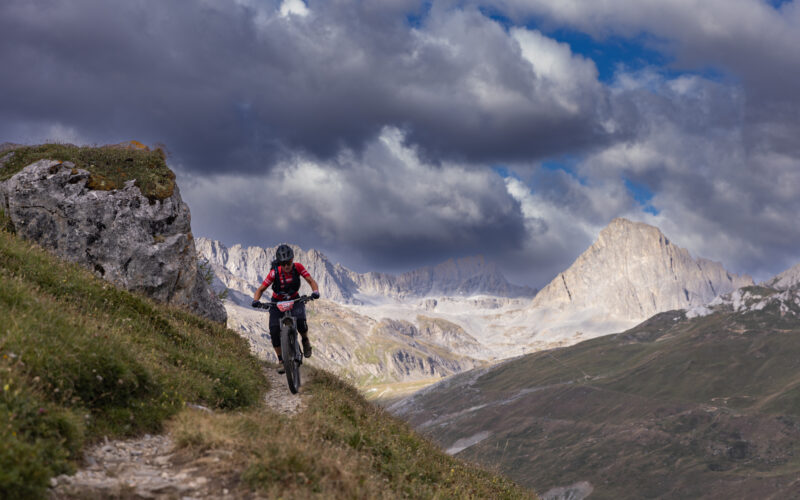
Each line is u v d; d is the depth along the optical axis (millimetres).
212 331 19844
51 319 9391
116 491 5648
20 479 5082
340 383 17688
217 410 10430
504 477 15609
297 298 11555
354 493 6512
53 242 20906
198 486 6027
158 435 8062
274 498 5805
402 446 11852
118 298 14875
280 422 8664
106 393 8234
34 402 6480
